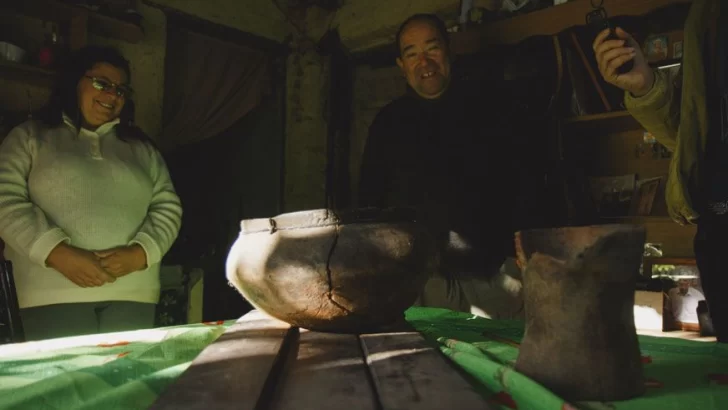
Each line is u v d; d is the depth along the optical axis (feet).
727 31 4.58
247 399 1.68
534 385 1.88
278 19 14.96
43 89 10.50
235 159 15.70
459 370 2.30
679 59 8.64
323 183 14.83
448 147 6.67
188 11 13.07
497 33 9.68
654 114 4.53
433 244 3.18
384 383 1.85
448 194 6.45
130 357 2.63
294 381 1.96
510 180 6.47
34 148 6.15
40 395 2.01
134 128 7.23
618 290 2.00
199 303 10.78
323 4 14.80
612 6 8.57
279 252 2.76
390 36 13.82
